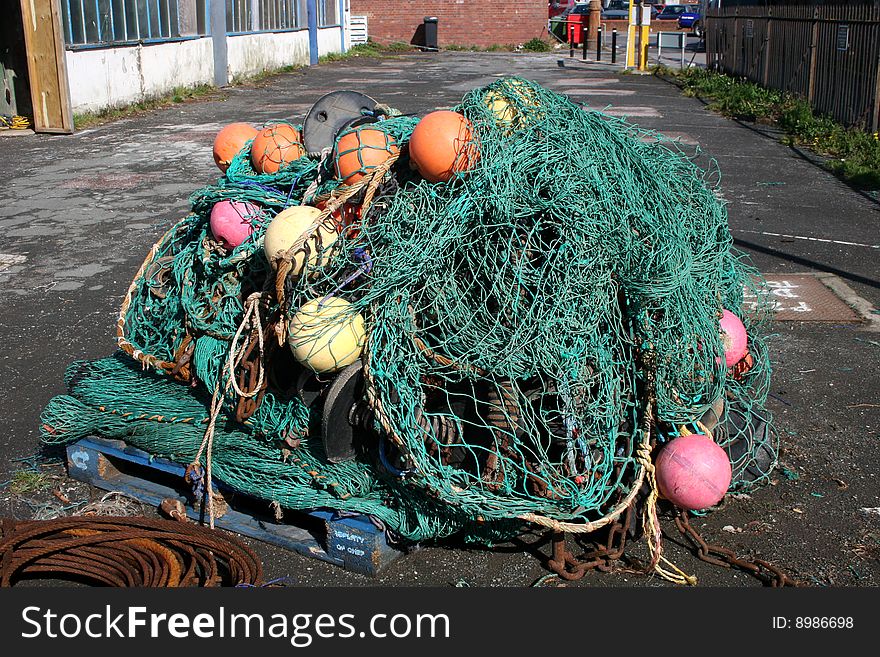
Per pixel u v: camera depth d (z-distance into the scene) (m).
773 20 18.11
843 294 6.94
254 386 3.82
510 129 3.83
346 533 3.67
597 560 3.70
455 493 3.38
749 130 14.78
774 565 3.72
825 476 4.39
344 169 4.05
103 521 3.81
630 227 3.73
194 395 4.27
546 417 3.58
